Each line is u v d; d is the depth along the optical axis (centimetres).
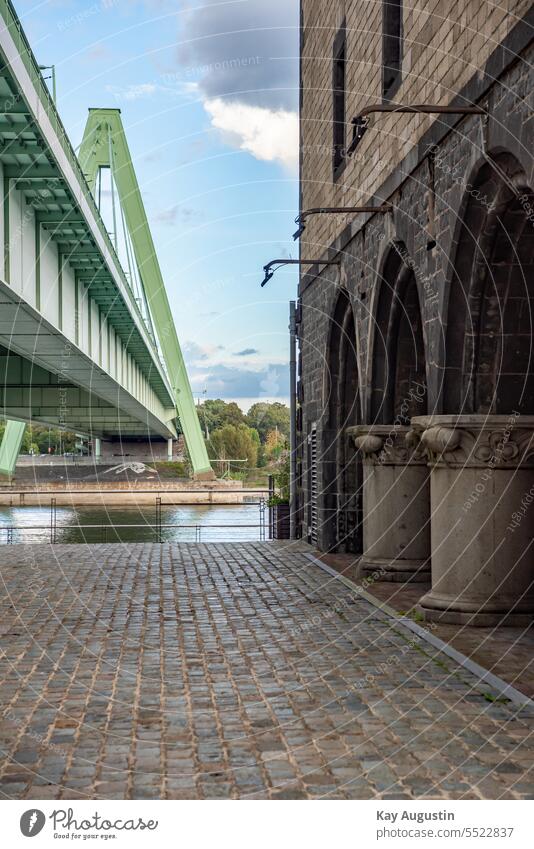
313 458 1978
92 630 1029
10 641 968
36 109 1258
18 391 3719
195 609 1170
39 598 1270
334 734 636
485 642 930
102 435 8419
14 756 595
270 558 1767
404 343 1410
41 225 1711
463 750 598
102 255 1967
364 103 1444
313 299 1962
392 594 1280
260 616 1115
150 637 988
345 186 1595
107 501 6794
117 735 639
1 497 7025
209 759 588
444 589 1051
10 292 1482
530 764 571
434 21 1062
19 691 760
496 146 865
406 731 641
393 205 1270
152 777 557
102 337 2592
